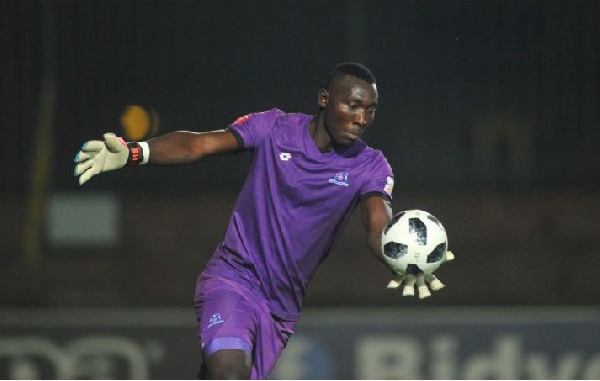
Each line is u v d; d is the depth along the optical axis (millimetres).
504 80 49500
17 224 48188
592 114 49156
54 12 49438
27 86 49344
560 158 49344
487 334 33188
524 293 47281
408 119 49312
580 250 48281
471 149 49344
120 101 49656
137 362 33375
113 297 46594
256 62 50062
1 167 48781
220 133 17703
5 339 33406
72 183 48750
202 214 48969
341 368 32906
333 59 49938
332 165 17609
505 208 48875
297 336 32969
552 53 49281
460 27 49500
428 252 15852
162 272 47688
